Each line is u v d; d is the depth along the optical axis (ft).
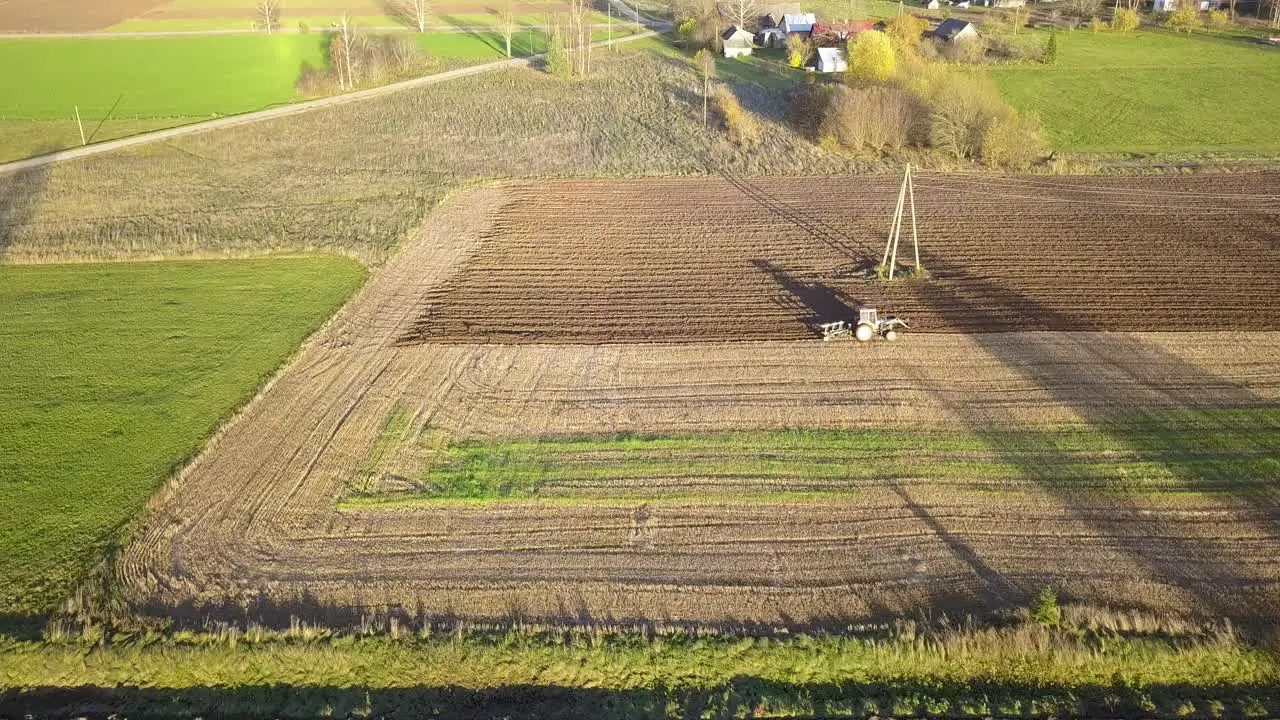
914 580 63.36
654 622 60.44
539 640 58.75
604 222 137.90
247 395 89.10
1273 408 82.43
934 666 57.16
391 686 57.06
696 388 89.30
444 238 132.36
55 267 123.13
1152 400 84.43
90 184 161.17
